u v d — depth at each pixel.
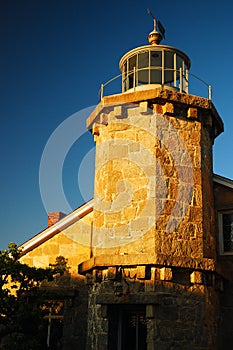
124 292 9.80
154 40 12.46
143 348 10.01
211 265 10.23
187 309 9.81
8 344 10.68
